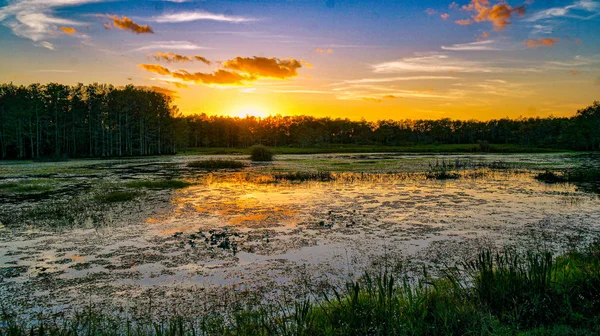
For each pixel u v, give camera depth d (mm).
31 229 10500
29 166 36812
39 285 6719
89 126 62438
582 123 81250
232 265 7641
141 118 64750
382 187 19219
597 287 5094
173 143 75125
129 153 66625
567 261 6742
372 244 9000
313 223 11148
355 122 133875
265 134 122875
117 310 5758
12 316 5582
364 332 4352
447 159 44188
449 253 8266
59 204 14352
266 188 18984
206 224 11070
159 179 23641
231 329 5004
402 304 5062
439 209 13195
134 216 12156
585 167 31438
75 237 9695
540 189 18219
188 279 6941
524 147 83812
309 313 4852
